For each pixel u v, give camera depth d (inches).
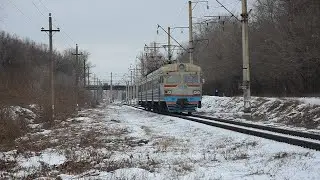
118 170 469.4
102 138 830.5
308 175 375.9
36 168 525.3
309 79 1626.5
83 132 980.6
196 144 693.9
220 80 2716.5
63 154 635.5
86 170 496.1
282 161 451.2
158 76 1555.1
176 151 616.7
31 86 2164.1
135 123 1235.9
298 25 1519.4
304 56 1509.6
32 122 1352.1
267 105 1339.8
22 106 1595.7
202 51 3009.4
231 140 685.9
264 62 1943.9
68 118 1588.3
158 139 781.9
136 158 565.9
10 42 3282.5
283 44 1624.0
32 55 3767.2
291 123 1039.0
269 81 1975.9
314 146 523.8
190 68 1459.2
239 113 1499.8
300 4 1562.5
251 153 544.7
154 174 437.4
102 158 581.9
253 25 2235.5
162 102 1535.4
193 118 1162.0
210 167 466.9
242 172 424.2
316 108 1030.4
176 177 414.6
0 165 554.6
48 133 997.2
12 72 2449.6
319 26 1435.8
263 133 681.0
